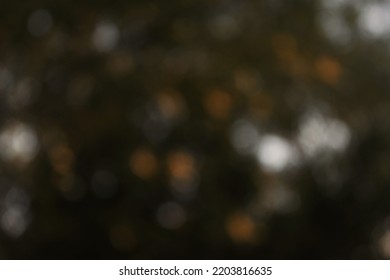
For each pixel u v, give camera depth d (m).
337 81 3.76
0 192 3.69
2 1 3.83
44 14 3.79
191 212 3.48
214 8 3.77
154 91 3.45
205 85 3.47
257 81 3.57
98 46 3.71
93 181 3.51
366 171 3.88
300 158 3.71
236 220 3.46
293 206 3.73
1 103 3.77
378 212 3.97
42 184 3.58
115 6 3.75
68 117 3.56
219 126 3.42
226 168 3.44
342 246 4.00
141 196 3.45
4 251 3.74
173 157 3.39
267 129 3.56
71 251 3.66
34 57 3.73
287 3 3.93
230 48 3.63
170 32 3.64
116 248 3.51
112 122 3.43
